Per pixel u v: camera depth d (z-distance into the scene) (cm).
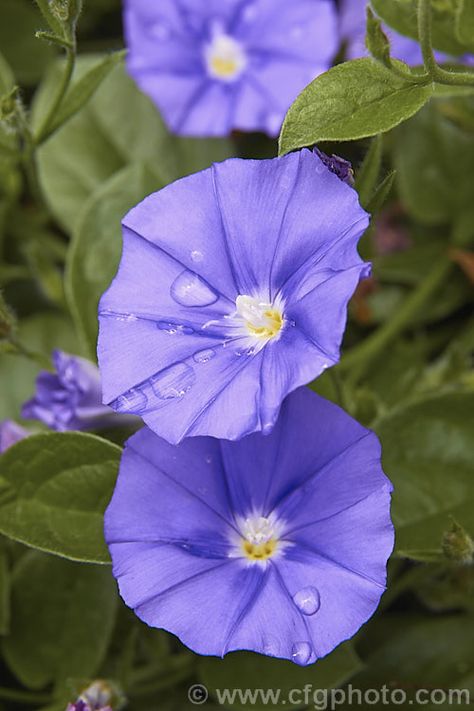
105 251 30
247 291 26
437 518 28
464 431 28
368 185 27
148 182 31
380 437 28
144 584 25
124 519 26
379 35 26
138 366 25
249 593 25
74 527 27
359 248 27
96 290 30
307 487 26
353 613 25
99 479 27
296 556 26
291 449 26
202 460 26
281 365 25
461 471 28
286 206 25
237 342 26
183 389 25
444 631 30
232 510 26
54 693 30
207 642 25
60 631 30
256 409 24
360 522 25
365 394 29
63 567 30
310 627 25
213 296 26
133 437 26
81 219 30
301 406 26
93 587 30
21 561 30
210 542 26
